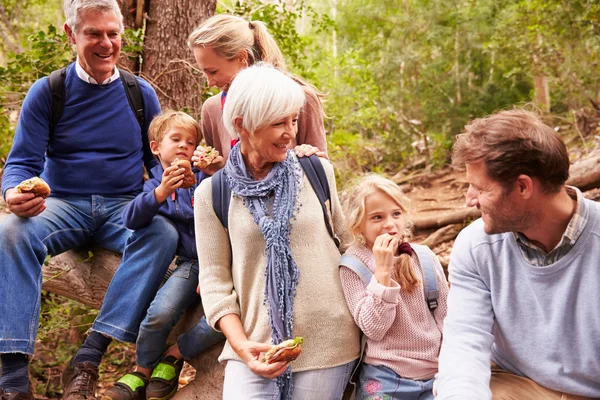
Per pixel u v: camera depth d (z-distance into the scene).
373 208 2.64
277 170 2.60
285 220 2.54
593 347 2.22
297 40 6.53
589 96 10.65
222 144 3.31
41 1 9.06
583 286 2.19
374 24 13.27
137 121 3.45
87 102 3.34
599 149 7.63
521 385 2.41
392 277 2.65
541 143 2.06
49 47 4.93
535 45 10.82
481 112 12.59
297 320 2.57
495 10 12.34
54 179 3.40
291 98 2.47
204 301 2.66
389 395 2.58
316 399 2.58
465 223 7.23
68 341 5.41
